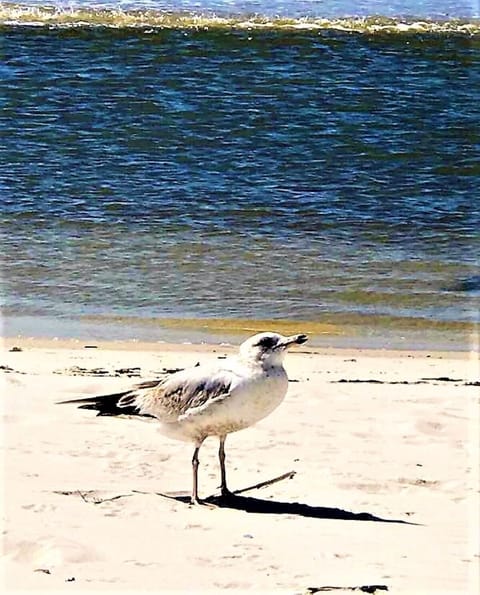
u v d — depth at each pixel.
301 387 12.05
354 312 16.42
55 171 24.14
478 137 26.03
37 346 14.06
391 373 13.11
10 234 20.17
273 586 6.91
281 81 28.95
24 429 10.08
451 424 10.77
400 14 31.86
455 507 8.62
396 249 20.14
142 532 7.79
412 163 25.33
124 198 22.67
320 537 7.88
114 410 9.09
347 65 29.64
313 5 32.28
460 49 30.27
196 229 21.00
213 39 30.52
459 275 18.52
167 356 13.73
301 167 25.02
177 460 9.59
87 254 19.03
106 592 6.69
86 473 9.03
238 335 15.17
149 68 29.20
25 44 29.81
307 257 19.48
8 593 6.64
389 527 8.14
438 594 6.86
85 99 27.72
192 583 6.91
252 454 9.80
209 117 27.20
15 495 8.34
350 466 9.51
